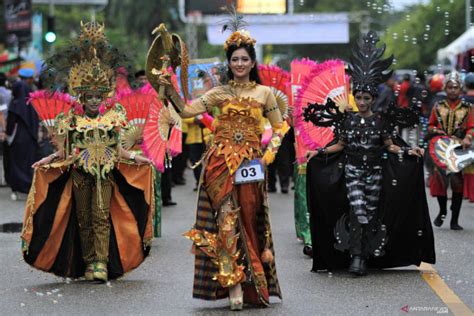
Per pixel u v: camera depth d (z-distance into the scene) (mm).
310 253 12289
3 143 20125
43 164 10672
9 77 24391
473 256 12266
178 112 9188
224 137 9148
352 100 12992
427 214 11094
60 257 10812
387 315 8977
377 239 11008
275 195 19891
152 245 13281
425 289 10148
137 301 9703
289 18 34781
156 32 9250
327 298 9727
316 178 11133
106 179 10695
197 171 20359
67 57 10750
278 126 9305
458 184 14680
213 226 9195
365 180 11023
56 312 9250
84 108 10773
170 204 18203
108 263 10820
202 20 32719
